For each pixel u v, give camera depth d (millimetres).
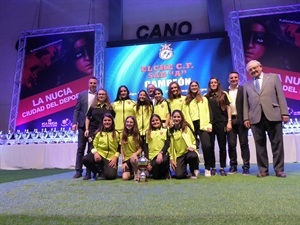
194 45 5680
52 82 5961
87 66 5945
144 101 2949
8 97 6559
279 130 2422
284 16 5535
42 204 1402
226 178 2396
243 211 1131
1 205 1390
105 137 2723
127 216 1115
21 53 6332
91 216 1136
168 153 2623
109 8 6402
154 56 5766
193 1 6461
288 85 5211
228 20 6266
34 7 7078
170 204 1315
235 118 2893
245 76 5391
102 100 2963
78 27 6422
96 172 2748
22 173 3449
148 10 6582
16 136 4488
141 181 2336
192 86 2906
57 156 4094
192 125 2799
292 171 2689
